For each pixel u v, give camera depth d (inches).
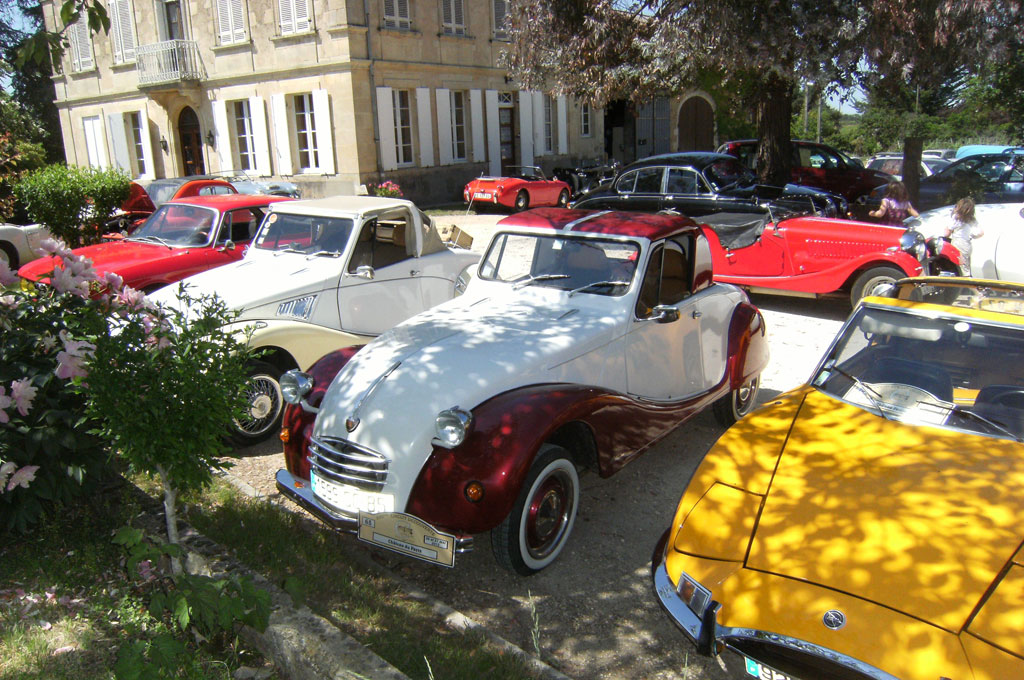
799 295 378.6
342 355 189.5
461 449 150.9
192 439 137.9
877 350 165.0
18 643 130.6
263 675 127.4
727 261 396.2
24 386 146.2
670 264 214.2
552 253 215.5
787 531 121.5
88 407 136.9
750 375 241.8
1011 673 95.4
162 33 994.7
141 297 152.9
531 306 207.5
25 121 1176.8
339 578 155.5
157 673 114.8
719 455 144.6
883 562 111.7
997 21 414.3
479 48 983.6
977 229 354.3
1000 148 827.4
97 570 155.9
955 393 151.8
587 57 526.0
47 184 508.1
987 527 115.1
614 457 178.4
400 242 282.0
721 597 116.4
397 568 168.2
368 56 848.9
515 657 131.6
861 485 128.0
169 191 564.7
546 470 158.4
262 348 228.1
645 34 511.5
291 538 170.6
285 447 173.6
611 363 193.5
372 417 157.6
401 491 152.1
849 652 103.3
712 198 432.8
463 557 174.1
